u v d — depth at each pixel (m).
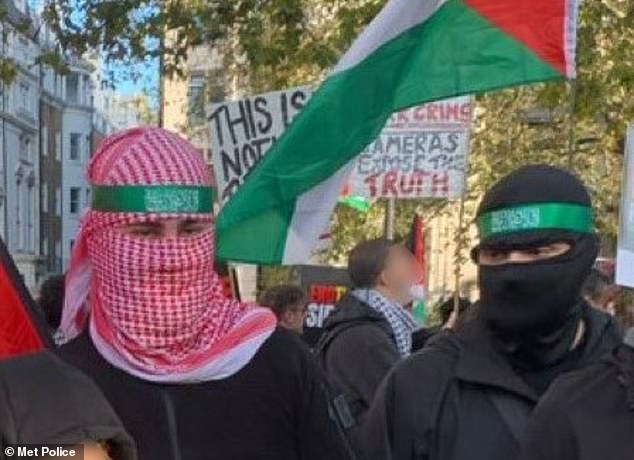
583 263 2.70
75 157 56.97
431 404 2.75
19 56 19.50
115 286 2.48
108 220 2.48
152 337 2.47
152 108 17.06
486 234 2.72
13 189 45.56
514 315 2.69
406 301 4.98
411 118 7.05
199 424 2.48
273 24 9.23
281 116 5.21
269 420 2.54
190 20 9.38
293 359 2.61
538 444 2.22
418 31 4.14
